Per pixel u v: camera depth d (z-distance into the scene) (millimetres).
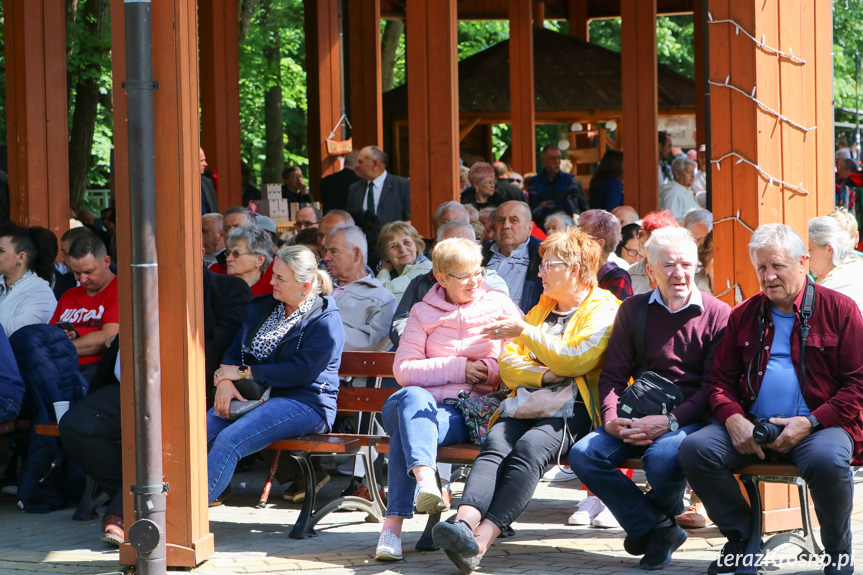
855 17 29875
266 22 30688
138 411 5648
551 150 17438
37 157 11633
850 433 5309
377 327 7793
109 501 7430
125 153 5789
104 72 23109
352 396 7012
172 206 5742
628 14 17875
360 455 7215
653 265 5789
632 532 5664
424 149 11758
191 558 5832
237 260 8242
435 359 6344
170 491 5836
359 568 5848
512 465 5770
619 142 25750
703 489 5426
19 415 7496
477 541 5523
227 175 18406
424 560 6008
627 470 7004
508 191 14078
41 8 11617
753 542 5504
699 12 22859
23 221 11664
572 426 5941
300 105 32500
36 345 7383
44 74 11664
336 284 8156
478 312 6461
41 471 7375
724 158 6336
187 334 5789
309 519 6598
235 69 18422
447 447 6074
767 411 5461
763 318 5539
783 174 6355
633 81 17922
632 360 5934
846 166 19000
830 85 6676
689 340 5797
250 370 6594
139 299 5609
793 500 6262
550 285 6133
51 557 6141
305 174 35719
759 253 5418
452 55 11648
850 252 6523
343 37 22188
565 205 17406
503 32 38719
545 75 25672
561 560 5926
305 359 6625
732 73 6273
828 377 5395
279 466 7523
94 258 7914
